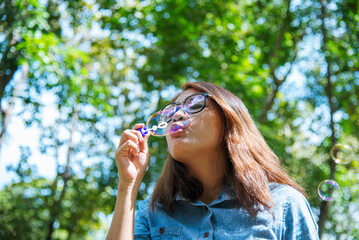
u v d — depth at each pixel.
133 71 8.66
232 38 8.82
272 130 8.73
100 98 7.05
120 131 8.23
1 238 8.34
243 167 1.49
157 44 8.19
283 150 8.28
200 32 8.70
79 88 6.14
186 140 1.52
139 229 1.62
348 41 7.96
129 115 8.47
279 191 1.48
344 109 8.46
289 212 1.42
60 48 5.86
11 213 8.52
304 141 9.05
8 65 5.59
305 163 8.66
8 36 5.62
